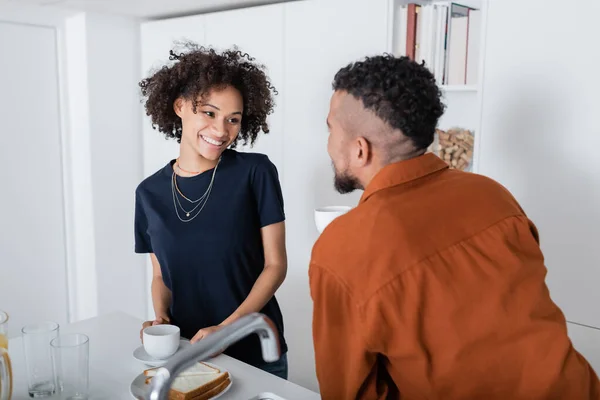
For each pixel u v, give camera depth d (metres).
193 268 1.57
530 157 1.80
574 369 0.90
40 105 3.01
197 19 2.85
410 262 0.90
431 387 0.94
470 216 0.96
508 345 0.90
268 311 1.65
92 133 3.03
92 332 1.58
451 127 2.32
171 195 1.61
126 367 1.35
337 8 2.28
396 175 1.00
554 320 0.93
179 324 1.62
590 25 1.64
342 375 1.00
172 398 1.13
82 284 3.23
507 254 0.94
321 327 0.99
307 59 2.41
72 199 3.20
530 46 1.76
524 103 1.79
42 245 3.10
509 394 0.91
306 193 2.51
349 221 0.98
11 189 2.94
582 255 1.73
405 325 0.90
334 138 1.06
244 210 1.59
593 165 1.68
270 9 2.52
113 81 3.09
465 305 0.90
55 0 2.68
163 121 1.67
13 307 3.01
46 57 2.99
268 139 2.62
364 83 1.00
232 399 1.19
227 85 1.50
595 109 1.66
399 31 2.16
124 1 2.68
